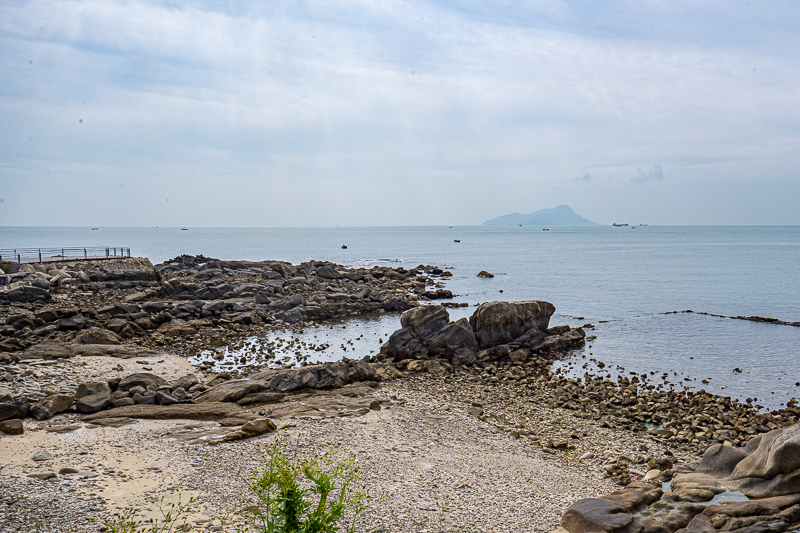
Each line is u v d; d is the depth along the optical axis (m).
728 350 35.31
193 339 35.88
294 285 58.97
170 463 13.77
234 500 11.67
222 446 15.16
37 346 27.33
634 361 32.41
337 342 36.78
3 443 14.96
